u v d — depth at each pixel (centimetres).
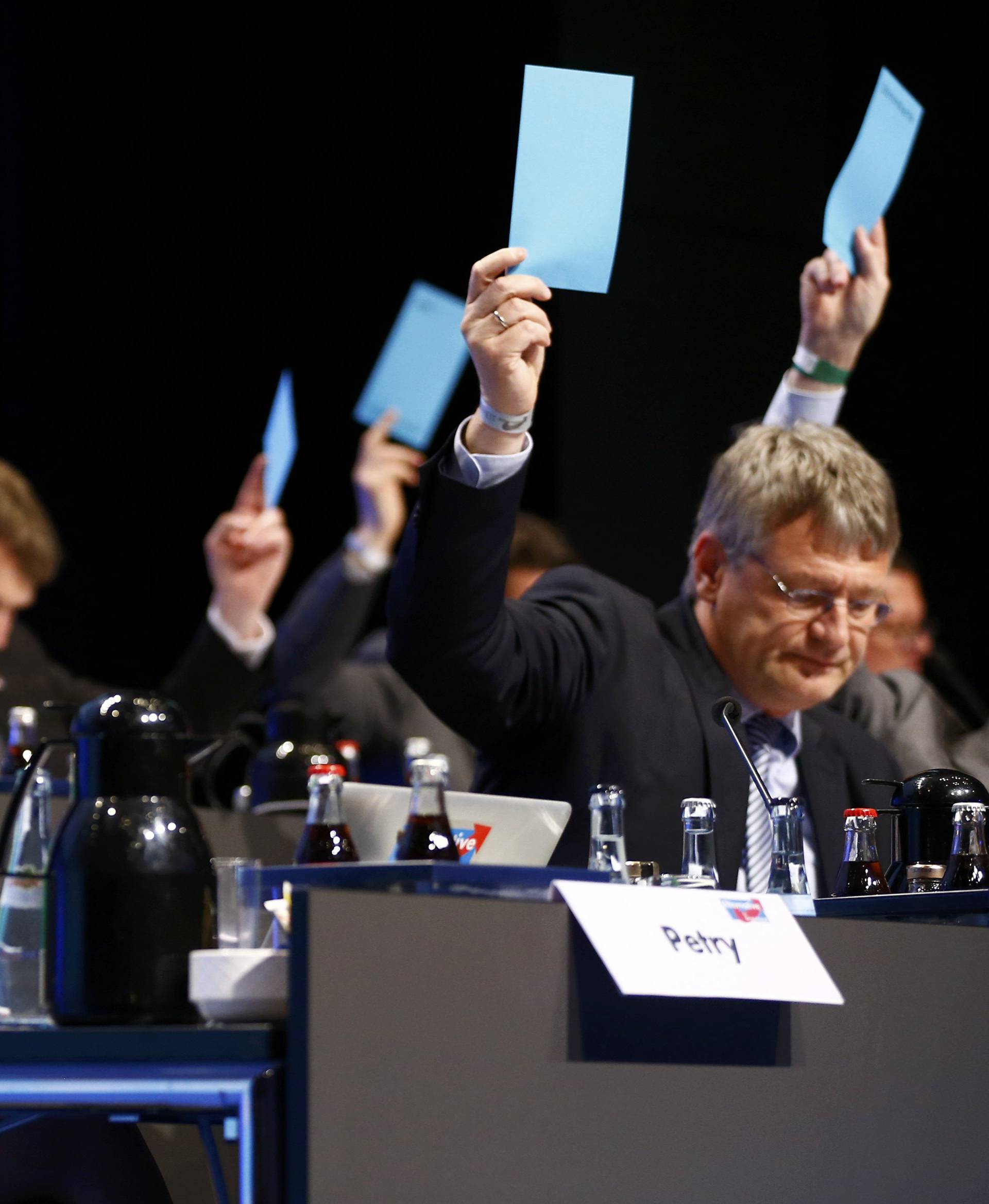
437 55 1658
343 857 451
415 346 1504
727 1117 430
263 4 1603
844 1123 461
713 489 953
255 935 472
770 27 1642
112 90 1539
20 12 1506
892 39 1678
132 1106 423
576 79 664
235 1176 674
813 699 912
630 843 802
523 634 790
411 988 369
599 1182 397
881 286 1417
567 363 1540
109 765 424
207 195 1566
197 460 1521
